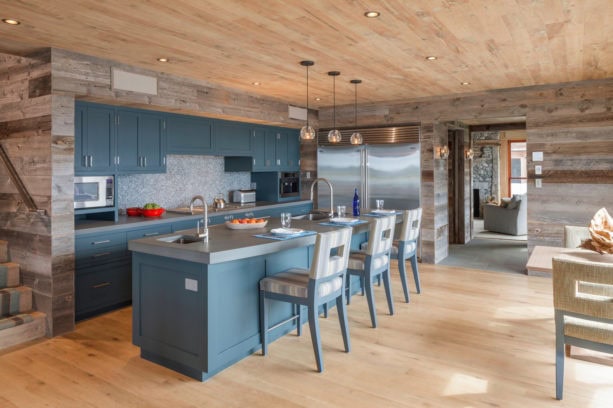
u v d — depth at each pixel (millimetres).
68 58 3646
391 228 4020
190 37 3328
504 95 5641
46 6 2695
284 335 3568
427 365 3006
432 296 4625
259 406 2496
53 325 3607
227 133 5809
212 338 2783
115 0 2604
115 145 4371
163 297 2973
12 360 3148
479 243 8062
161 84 4480
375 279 5137
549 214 5469
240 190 6617
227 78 4816
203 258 2674
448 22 3059
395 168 6480
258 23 3033
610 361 2729
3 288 3758
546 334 3553
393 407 2475
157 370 2975
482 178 13133
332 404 2510
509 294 4691
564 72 4645
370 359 3104
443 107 6078
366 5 2736
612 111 5055
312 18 2953
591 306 2383
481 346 3320
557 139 5367
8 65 3869
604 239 2752
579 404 2494
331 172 7051
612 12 2887
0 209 4055
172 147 5020
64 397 2617
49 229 3596
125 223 4305
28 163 3746
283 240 3162
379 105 6562
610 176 5117
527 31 3264
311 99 6219
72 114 3711
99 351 3301
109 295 4168
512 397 2576
